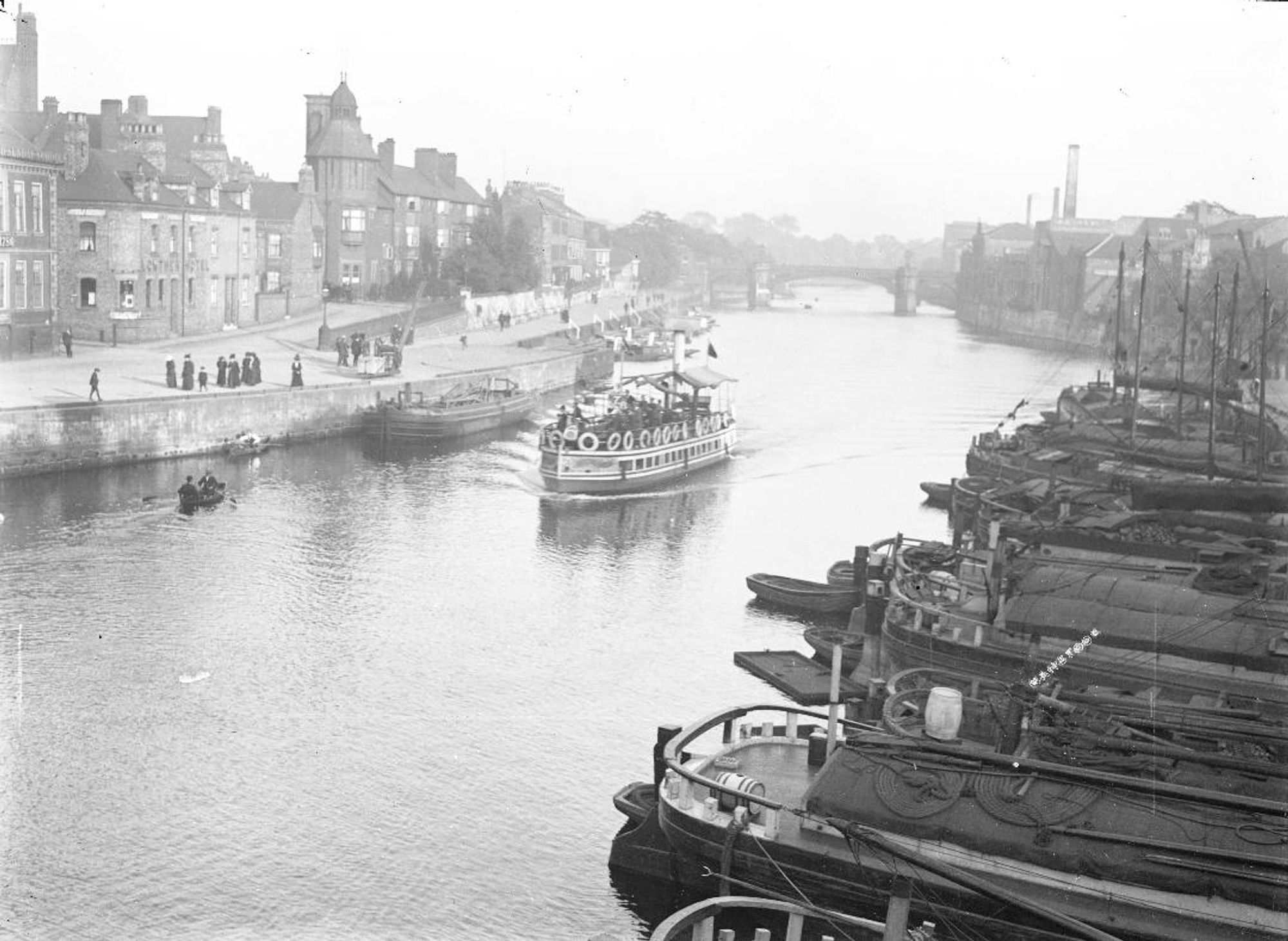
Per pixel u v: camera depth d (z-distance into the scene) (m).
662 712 44.41
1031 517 58.41
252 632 51.19
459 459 88.81
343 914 31.84
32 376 85.00
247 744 41.00
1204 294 116.25
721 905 24.11
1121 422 86.31
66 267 102.00
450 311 145.88
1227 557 47.75
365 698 45.00
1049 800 27.73
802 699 44.88
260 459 84.56
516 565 63.03
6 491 70.81
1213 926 25.61
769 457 93.81
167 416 80.38
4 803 36.88
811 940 28.41
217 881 33.19
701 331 182.75
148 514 68.00
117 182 102.88
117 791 37.72
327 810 36.81
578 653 50.28
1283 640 38.09
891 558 54.28
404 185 169.62
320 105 158.62
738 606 57.28
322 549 63.72
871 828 28.00
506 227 192.12
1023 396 127.19
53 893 32.44
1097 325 178.75
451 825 35.97
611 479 80.56
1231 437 77.25
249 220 124.12
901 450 97.69
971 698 34.38
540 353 129.88
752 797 29.73
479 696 45.44
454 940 30.94
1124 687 38.28
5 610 52.38
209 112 150.38
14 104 101.62
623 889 32.47
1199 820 26.91
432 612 54.88
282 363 104.50
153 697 44.41
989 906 26.77
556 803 37.34
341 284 155.12
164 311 108.75
